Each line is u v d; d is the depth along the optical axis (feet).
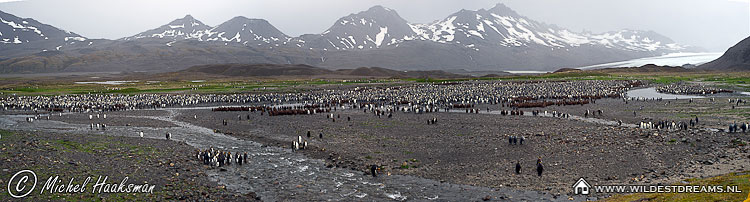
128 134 188.75
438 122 216.74
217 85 623.77
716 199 75.92
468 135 175.42
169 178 108.78
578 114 252.01
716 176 102.37
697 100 328.90
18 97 424.46
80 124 229.45
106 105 346.74
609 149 140.26
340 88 545.44
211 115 271.28
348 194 99.76
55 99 405.59
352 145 158.92
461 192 100.27
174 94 465.06
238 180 111.45
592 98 361.92
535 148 145.48
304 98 398.42
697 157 126.41
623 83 558.97
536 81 645.10
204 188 101.96
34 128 209.05
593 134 169.48
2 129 199.72
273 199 95.96
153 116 271.69
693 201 76.89
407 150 148.25
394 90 486.38
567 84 544.62
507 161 128.98
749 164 114.11
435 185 106.63
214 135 189.78
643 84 568.41
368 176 115.75
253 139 178.19
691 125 191.83
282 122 228.02
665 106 288.92
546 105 305.73
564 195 95.61
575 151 138.62
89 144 152.25
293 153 147.54
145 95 439.22
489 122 215.10
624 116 237.86
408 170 121.39
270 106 338.95
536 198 94.07
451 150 146.51
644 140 152.66
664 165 119.14
